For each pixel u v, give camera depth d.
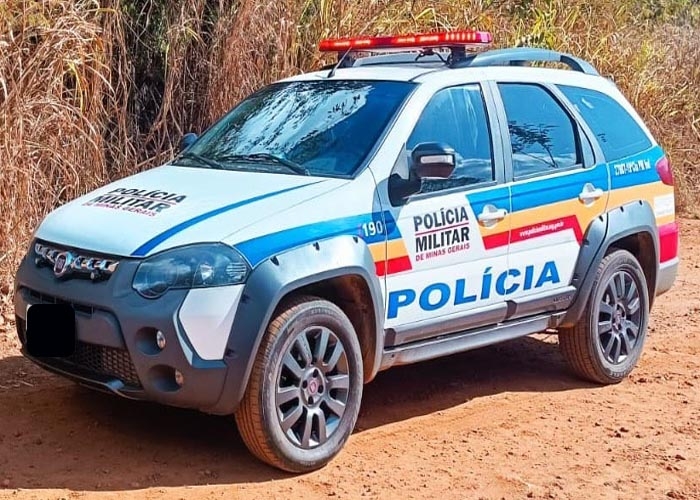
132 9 9.93
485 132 6.20
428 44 6.45
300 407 5.13
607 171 6.85
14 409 5.82
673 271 7.43
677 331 8.54
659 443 5.93
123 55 9.38
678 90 14.98
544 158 6.51
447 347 5.92
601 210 6.77
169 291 4.81
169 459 5.25
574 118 6.80
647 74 14.70
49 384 6.27
